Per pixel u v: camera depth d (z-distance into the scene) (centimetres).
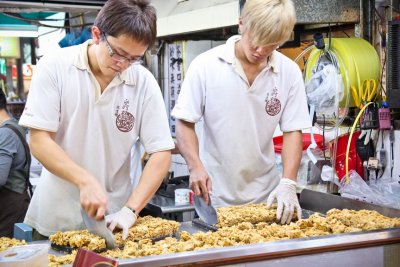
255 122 259
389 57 311
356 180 307
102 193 197
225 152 260
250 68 252
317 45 334
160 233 211
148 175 224
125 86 221
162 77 451
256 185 267
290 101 267
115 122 221
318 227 211
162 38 397
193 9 328
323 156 340
